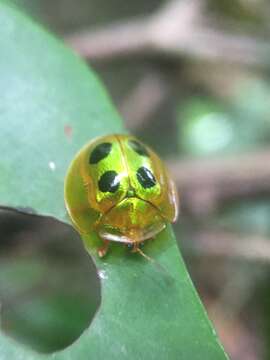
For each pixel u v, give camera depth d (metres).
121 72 0.11
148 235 0.05
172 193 0.05
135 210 0.05
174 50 0.10
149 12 0.12
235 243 0.09
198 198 0.09
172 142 0.11
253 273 0.09
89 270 0.09
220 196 0.09
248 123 0.10
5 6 0.06
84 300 0.08
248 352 0.09
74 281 0.09
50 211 0.05
